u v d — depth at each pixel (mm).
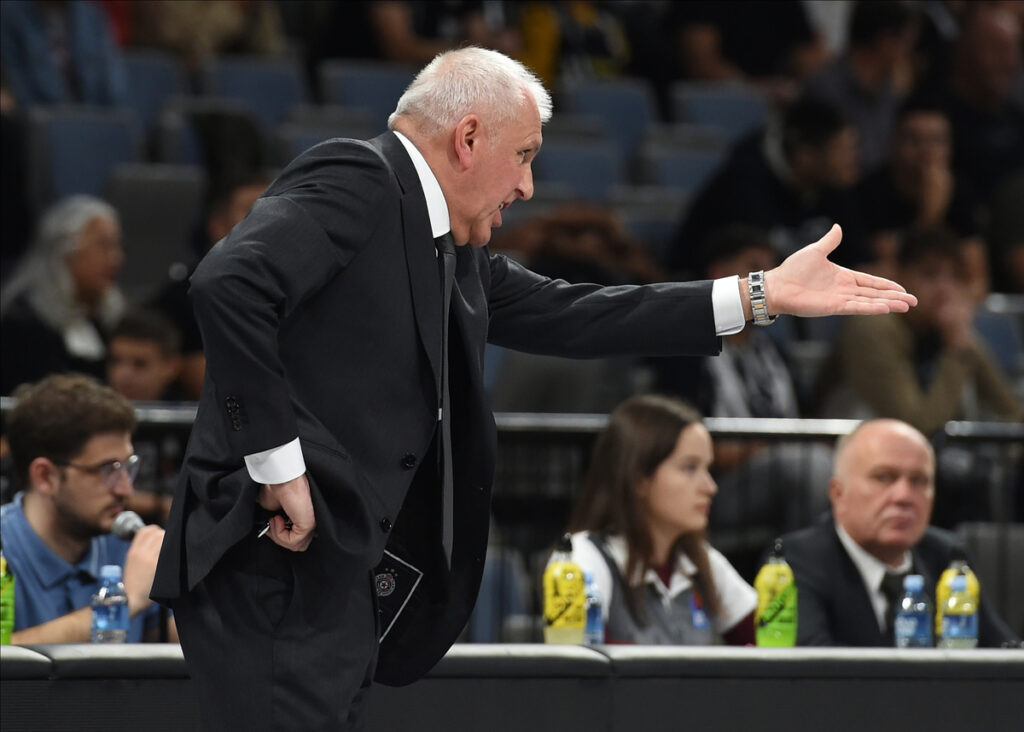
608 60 36688
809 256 10617
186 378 21922
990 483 21156
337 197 9359
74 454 13461
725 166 28203
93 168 27359
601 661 11914
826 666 12242
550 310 10875
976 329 27672
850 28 34250
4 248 26312
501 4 34938
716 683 12086
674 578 15617
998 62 34344
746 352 22828
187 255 24766
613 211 28812
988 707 12508
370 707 11609
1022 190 31719
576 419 18922
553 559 14352
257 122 28547
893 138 31281
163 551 9500
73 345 22094
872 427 16016
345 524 9336
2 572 13094
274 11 34781
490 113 9766
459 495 10141
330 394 9422
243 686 9305
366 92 32406
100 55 29719
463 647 11820
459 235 9984
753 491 20000
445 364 9805
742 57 39281
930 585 16375
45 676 10773
